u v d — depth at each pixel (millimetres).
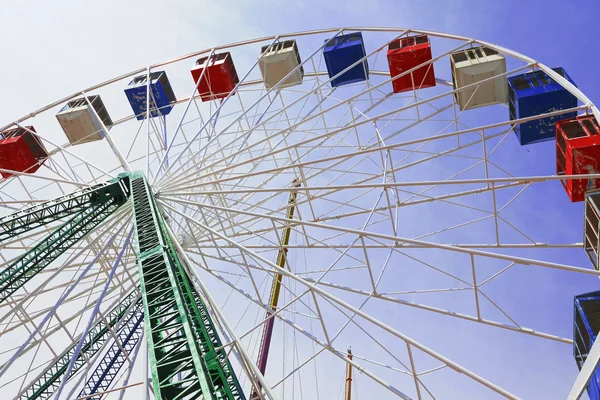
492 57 25922
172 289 13242
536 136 25156
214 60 31109
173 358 11086
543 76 24984
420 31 27250
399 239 17297
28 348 20062
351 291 18297
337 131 21984
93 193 21891
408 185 18781
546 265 15547
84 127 30859
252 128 24547
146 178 22844
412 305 17641
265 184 25172
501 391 12578
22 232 19516
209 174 22547
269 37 30844
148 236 17500
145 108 32281
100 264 21938
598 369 13258
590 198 18422
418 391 14312
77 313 21312
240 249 18438
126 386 15828
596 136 21016
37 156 30562
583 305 16969
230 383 12891
